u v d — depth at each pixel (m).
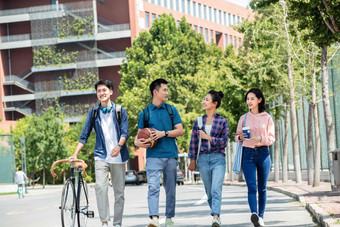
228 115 43.38
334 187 17.80
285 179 31.88
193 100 56.84
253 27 27.69
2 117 85.81
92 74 83.44
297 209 14.05
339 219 9.67
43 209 20.41
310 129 23.88
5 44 86.00
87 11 83.19
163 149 9.64
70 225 9.27
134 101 61.41
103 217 9.76
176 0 92.00
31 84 86.88
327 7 13.25
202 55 63.59
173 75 61.00
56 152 68.00
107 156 9.80
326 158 29.48
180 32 69.06
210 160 9.91
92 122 9.98
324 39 13.98
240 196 21.52
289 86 26.56
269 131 10.04
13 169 42.62
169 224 9.86
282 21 24.27
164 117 9.78
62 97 85.31
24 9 86.12
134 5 81.88
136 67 66.88
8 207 23.66
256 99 10.15
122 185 9.95
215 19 101.19
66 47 84.38
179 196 24.31
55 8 84.44
